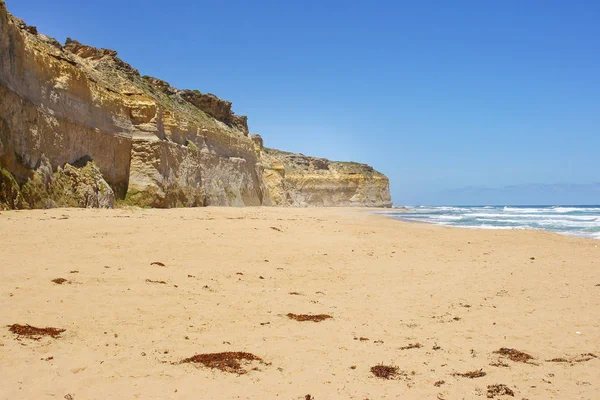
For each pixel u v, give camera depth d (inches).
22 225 663.8
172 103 2133.4
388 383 217.3
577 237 951.0
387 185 4628.4
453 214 2388.0
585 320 333.1
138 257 515.5
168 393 193.5
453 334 301.1
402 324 324.2
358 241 790.5
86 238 602.5
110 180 1384.1
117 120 1453.0
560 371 237.1
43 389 190.4
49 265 435.8
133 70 1996.8
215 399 190.2
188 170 1765.5
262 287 425.7
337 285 455.2
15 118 919.0
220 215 1237.7
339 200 4087.1
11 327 265.1
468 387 214.1
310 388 207.8
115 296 350.0
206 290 395.5
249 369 227.9
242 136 2827.3
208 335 280.4
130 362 227.5
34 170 978.7
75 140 1205.7
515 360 253.3
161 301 347.9
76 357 229.3
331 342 278.8
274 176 3179.1
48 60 1118.4
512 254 685.9
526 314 351.6
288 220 1173.1
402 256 652.7
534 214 2432.3
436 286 455.5
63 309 309.0
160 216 1005.8
